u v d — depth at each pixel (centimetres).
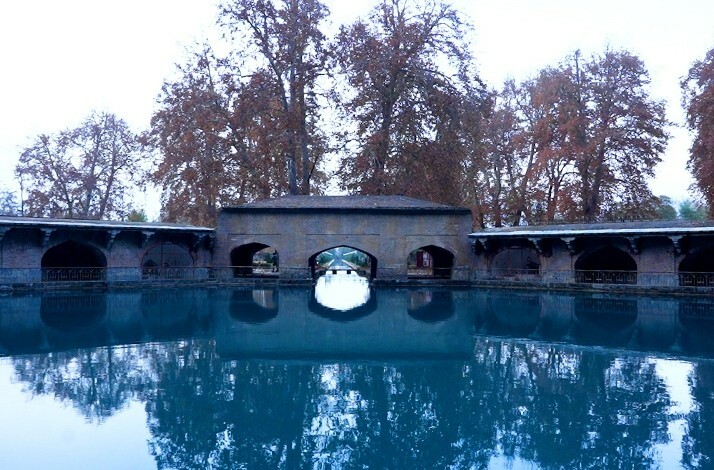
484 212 4116
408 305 2070
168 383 921
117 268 2648
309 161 4022
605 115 3534
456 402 830
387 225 2988
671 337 1378
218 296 2362
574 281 2645
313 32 3569
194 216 3641
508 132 4097
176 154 3534
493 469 587
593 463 602
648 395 862
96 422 723
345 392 883
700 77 3069
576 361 1108
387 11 3719
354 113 3634
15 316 1672
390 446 655
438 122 3550
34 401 809
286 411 785
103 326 1521
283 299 2261
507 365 1071
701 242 2259
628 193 3588
